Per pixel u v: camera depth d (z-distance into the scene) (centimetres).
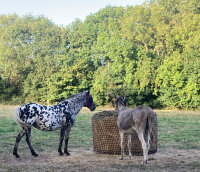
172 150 967
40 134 1290
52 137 1212
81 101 948
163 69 3203
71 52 3928
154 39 3603
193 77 2967
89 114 2431
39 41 4297
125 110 831
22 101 3975
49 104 3741
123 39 3509
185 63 3062
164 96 3191
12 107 3462
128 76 3378
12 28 4381
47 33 4303
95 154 909
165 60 3203
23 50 4234
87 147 1027
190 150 966
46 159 828
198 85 2994
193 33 3253
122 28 3747
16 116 827
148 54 3481
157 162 793
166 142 1104
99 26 4109
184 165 757
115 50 3550
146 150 752
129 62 3447
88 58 3759
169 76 3123
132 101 3366
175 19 3578
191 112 2819
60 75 3619
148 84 3344
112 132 898
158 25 3528
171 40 3353
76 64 3691
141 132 743
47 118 859
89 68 3781
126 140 889
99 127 911
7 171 681
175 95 3166
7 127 1509
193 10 3650
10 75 4116
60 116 885
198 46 3080
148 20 3747
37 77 3853
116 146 899
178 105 3183
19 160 808
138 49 3516
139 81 3397
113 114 912
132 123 766
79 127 1552
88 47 4050
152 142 848
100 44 3859
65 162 793
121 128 814
